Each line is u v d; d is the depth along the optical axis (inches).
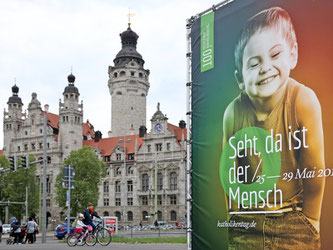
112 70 4987.7
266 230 691.4
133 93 4904.0
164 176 3895.2
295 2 679.7
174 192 3801.7
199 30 873.5
